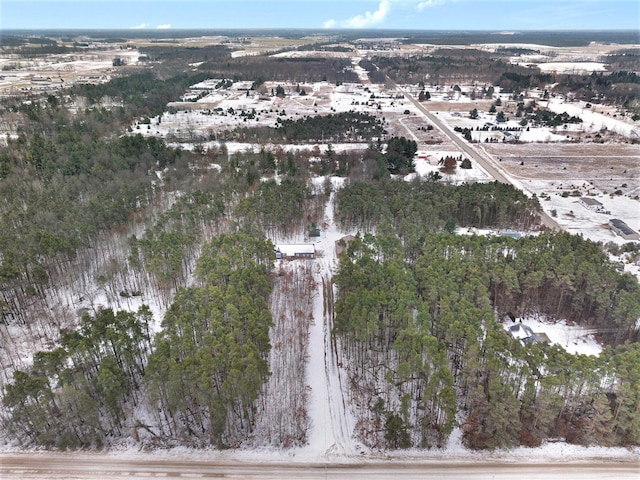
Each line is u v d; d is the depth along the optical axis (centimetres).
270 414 5394
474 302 6450
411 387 5750
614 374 4994
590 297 6919
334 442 5047
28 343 6575
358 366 6188
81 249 8269
